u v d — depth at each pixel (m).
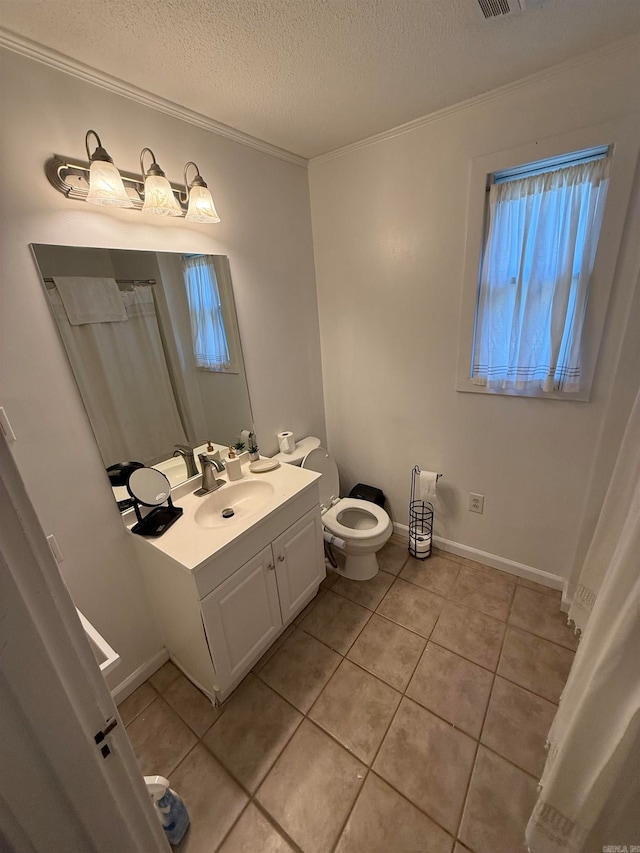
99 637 0.99
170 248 1.51
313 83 1.33
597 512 1.62
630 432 1.31
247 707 1.49
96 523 1.39
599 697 0.76
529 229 1.52
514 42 1.18
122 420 1.43
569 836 0.91
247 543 1.44
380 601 1.98
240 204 1.75
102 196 1.11
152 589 1.53
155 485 1.51
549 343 1.61
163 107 1.38
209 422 1.78
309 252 2.20
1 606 0.38
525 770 1.22
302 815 1.16
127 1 0.90
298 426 2.34
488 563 2.16
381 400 2.28
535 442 1.81
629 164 1.29
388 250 1.95
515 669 1.56
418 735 1.35
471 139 1.56
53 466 1.26
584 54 1.25
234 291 1.80
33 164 1.10
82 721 0.47
